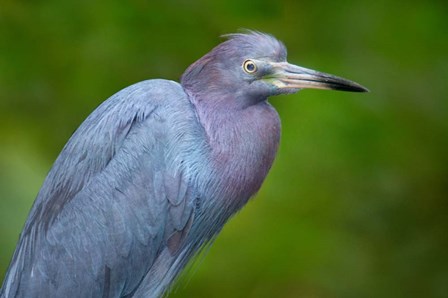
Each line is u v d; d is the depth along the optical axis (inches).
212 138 405.7
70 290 403.2
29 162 511.2
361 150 524.7
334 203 523.8
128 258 405.1
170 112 405.1
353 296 523.5
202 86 409.7
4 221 489.7
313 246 516.1
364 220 536.4
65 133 533.3
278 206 516.4
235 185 408.5
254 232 513.7
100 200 402.9
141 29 543.5
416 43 550.0
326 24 553.0
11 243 486.0
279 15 551.5
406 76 543.5
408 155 538.9
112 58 539.8
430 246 547.2
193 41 545.0
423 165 543.5
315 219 522.6
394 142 532.4
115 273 405.1
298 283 518.3
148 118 405.4
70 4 543.5
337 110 518.0
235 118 406.9
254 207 516.1
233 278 510.3
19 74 538.6
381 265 542.6
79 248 402.6
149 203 402.3
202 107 408.2
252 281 512.1
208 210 410.0
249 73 406.0
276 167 516.1
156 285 419.8
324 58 541.3
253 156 408.2
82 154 407.8
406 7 554.3
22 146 520.1
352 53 548.1
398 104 540.7
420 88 543.2
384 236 542.3
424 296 543.5
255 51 406.3
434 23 549.6
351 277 524.4
